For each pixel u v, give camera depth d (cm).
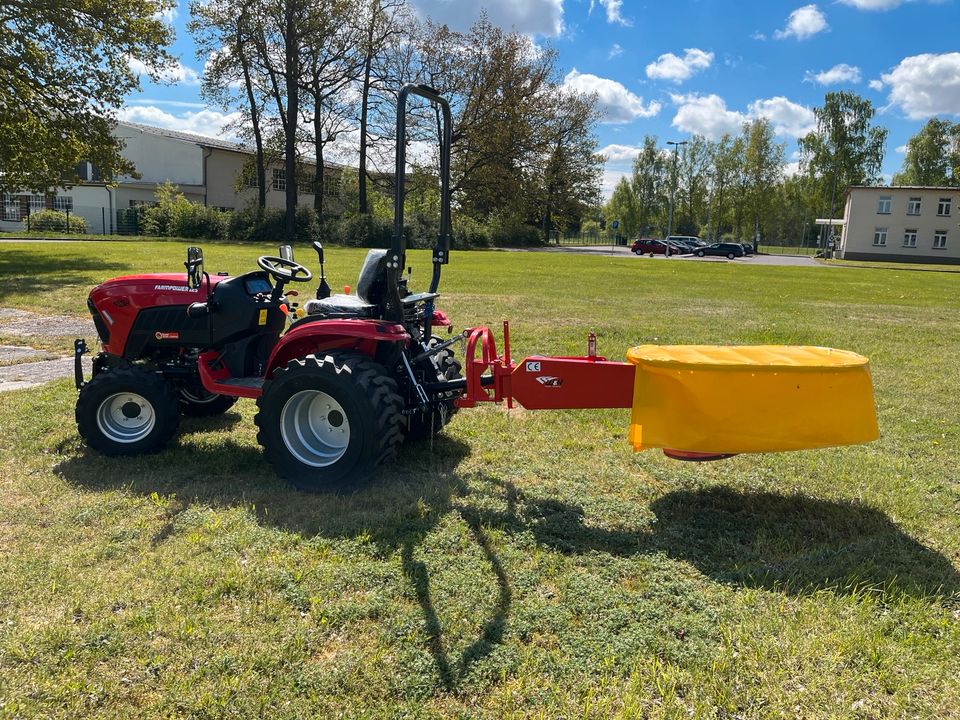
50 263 1969
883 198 5806
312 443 450
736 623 296
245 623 291
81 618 294
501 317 1215
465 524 385
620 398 399
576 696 251
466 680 258
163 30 2133
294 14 3944
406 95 410
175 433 513
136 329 510
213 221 4228
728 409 364
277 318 524
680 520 406
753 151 8688
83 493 430
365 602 307
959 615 304
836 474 486
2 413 584
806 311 1498
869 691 255
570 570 342
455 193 5003
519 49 4684
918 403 686
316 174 4641
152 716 240
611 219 10219
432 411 496
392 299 430
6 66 1875
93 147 2128
